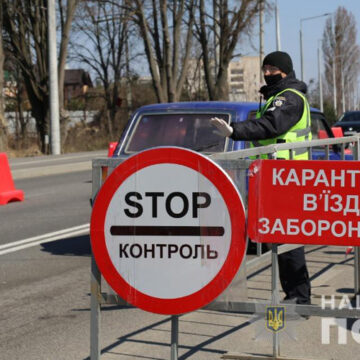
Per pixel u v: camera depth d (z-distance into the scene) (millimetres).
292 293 5449
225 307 4027
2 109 30578
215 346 5098
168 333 5488
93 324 4148
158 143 8117
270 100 5418
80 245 9531
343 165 4051
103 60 52656
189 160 3947
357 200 4051
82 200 14805
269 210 4125
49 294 6910
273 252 4266
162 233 3992
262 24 43844
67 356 5008
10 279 7578
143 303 4031
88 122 53906
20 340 5426
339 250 8766
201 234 3969
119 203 4023
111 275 4051
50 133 31234
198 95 54125
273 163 4105
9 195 14438
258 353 4902
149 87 54906
